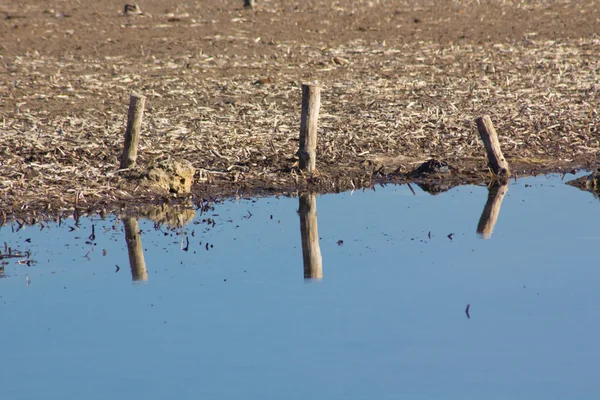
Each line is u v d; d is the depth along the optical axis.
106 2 129.62
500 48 94.00
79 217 44.28
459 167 53.00
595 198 48.44
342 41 99.31
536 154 55.59
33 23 109.56
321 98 69.75
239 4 128.62
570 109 64.50
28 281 36.47
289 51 91.31
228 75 79.94
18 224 43.03
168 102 68.69
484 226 44.12
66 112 65.06
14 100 69.06
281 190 49.06
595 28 106.31
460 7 125.25
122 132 58.38
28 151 53.28
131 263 38.75
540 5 126.00
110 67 83.69
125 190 47.38
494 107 65.62
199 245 41.09
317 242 41.72
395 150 55.53
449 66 83.88
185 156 53.25
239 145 55.28
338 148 55.34
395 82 75.94
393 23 111.81
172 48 94.12
